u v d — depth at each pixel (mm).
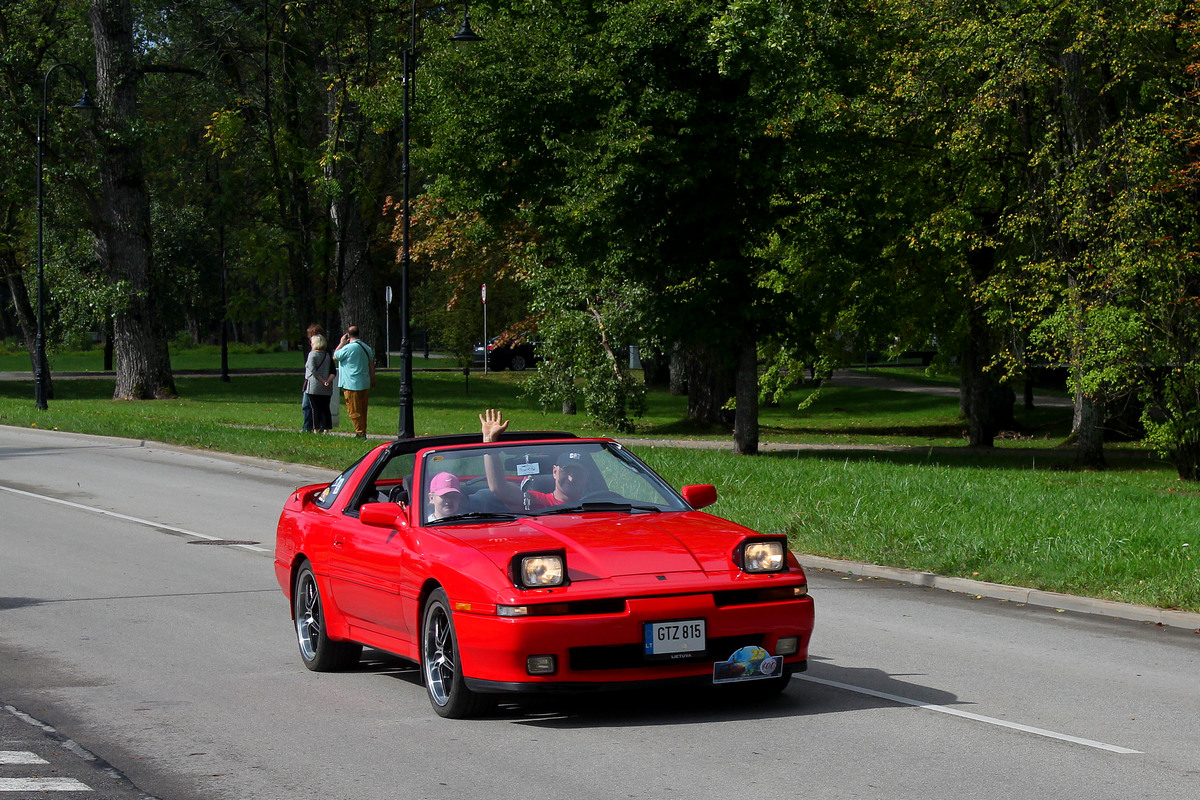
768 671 7699
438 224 50531
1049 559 13711
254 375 65688
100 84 50062
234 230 65562
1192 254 25297
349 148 52250
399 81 33125
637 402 41688
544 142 26703
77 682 9164
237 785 6578
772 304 28578
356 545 9008
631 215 26641
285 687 9047
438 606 7961
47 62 52875
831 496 18703
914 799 6211
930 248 36438
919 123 31656
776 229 28562
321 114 55500
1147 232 25625
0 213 54375
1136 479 26281
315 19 51125
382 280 88812
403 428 29234
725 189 27156
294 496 10664
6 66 48781
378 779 6660
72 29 53562
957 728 7695
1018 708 8250
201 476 25078
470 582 7543
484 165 27016
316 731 7746
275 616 11812
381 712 8242
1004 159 33031
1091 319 26203
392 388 61719
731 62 25156
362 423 30797
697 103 25734
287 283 73062
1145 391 26312
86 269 55500
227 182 56750
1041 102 30641
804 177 27047
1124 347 25641
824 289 34812
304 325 54625
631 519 8477
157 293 51125
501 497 8750
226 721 8023
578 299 41750
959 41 28891
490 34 27172
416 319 67750
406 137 29484
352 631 9273
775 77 26016
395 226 55594
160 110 64562
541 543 7828
